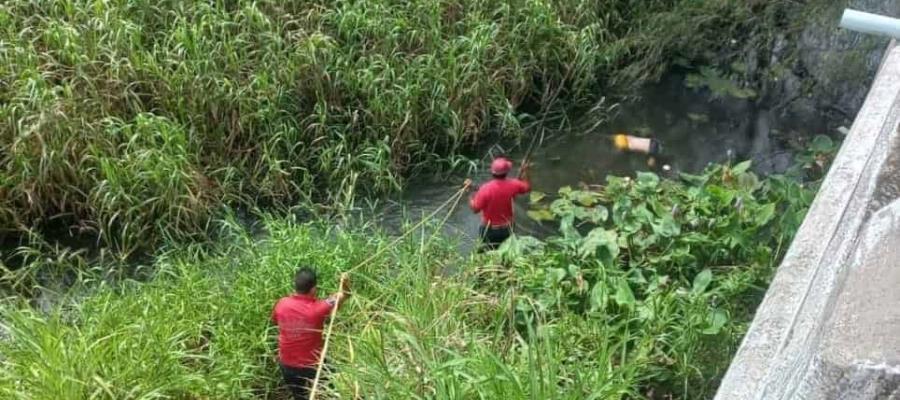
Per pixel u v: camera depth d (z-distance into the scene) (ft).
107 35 27.14
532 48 32.30
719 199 21.80
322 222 25.02
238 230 24.08
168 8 28.73
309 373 18.38
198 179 25.86
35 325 18.83
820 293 7.89
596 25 33.09
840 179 12.54
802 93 32.94
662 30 33.68
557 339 15.97
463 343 15.75
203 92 26.78
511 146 30.89
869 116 13.85
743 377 9.17
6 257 25.05
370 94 28.40
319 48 28.48
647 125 32.48
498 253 20.57
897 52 15.61
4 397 16.28
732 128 32.24
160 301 20.24
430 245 22.06
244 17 28.43
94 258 25.16
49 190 25.52
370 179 28.09
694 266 19.94
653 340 16.81
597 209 25.75
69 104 25.55
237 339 19.43
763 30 33.47
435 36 30.04
